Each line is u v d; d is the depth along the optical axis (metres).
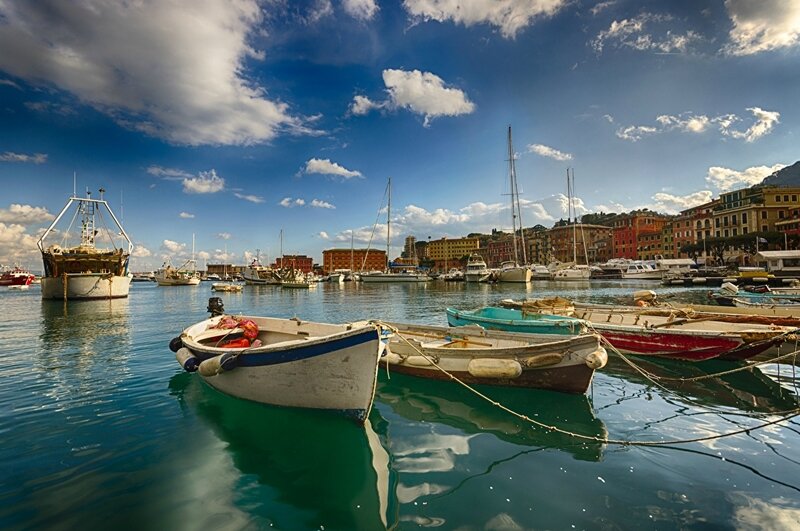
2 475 5.22
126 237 43.34
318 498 4.77
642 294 18.38
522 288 55.72
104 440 6.35
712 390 8.84
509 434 6.61
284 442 6.32
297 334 10.96
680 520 4.25
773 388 8.93
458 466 5.52
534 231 140.38
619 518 4.28
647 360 11.34
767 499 4.64
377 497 4.76
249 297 47.31
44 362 11.87
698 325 11.86
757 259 61.62
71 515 4.37
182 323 21.56
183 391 8.92
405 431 6.77
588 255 117.25
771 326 11.24
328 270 156.12
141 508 4.53
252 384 7.62
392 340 10.42
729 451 5.89
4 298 45.91
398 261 163.88
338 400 6.87
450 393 8.77
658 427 6.84
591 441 6.30
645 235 99.81
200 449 6.05
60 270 39.44
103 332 18.16
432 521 4.27
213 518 4.37
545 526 4.16
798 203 73.69
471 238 165.62
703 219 84.44
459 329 11.01
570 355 8.00
